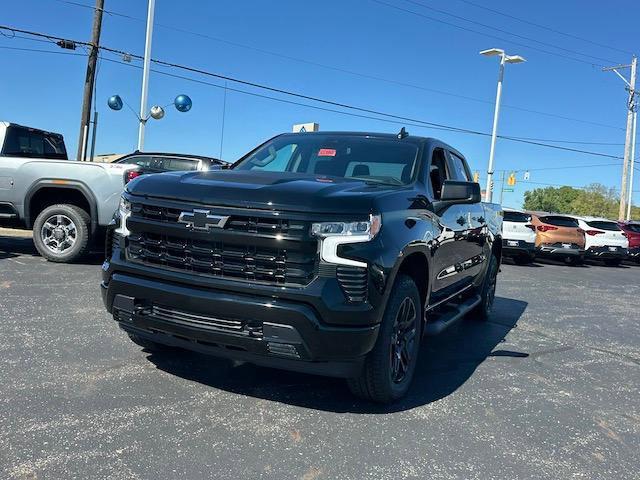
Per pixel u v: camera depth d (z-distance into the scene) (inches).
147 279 143.0
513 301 370.0
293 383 167.0
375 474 118.1
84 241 333.7
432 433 140.5
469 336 254.1
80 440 122.7
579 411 165.5
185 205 139.5
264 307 129.2
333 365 134.0
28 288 264.5
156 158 476.4
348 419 144.7
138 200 147.9
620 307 384.8
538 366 211.2
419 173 183.9
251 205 133.4
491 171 1120.2
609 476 125.6
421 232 159.2
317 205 133.0
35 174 333.7
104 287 152.7
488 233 260.5
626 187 1503.4
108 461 114.9
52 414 134.3
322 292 129.1
